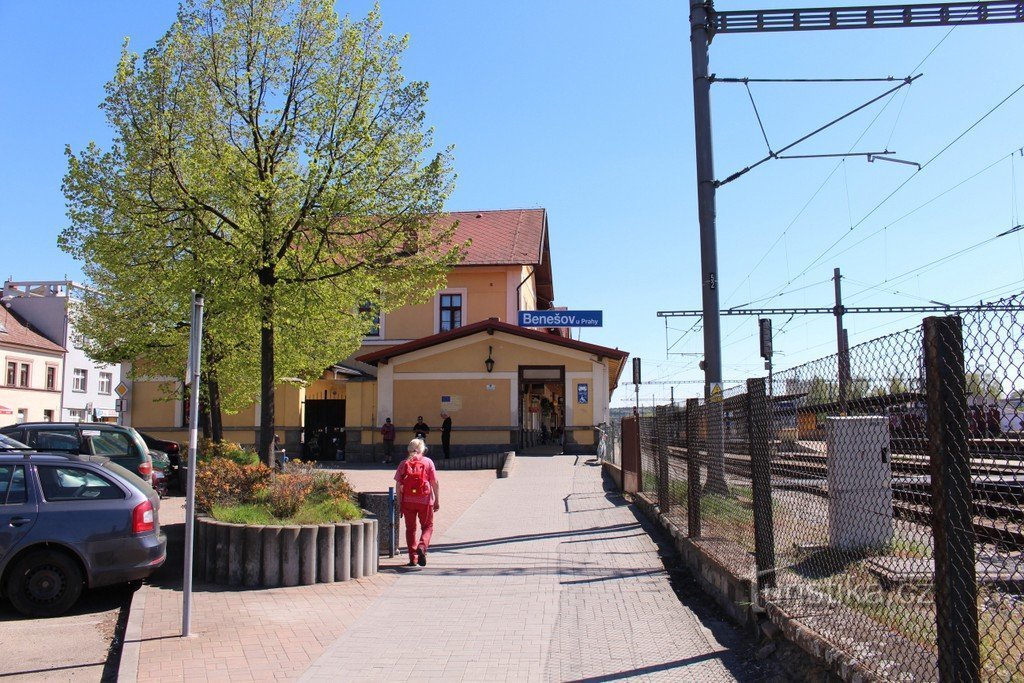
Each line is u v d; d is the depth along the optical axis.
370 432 29.78
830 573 5.80
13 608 8.30
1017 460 3.40
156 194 13.66
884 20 11.52
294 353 19.89
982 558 4.07
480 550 11.30
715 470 8.54
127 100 13.59
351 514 10.05
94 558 8.07
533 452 29.16
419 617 7.64
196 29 13.80
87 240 13.91
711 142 12.62
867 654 4.80
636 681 5.69
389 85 14.15
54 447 14.96
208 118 13.76
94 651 6.83
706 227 12.54
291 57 13.95
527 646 6.64
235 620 7.46
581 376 29.03
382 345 34.59
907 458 4.44
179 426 32.31
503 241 37.44
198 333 7.21
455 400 29.30
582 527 13.01
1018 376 3.29
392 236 14.16
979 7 11.29
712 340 12.37
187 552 6.99
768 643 6.16
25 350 46.88
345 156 13.60
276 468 12.37
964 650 3.71
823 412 5.55
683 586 8.73
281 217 13.49
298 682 5.74
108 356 21.09
